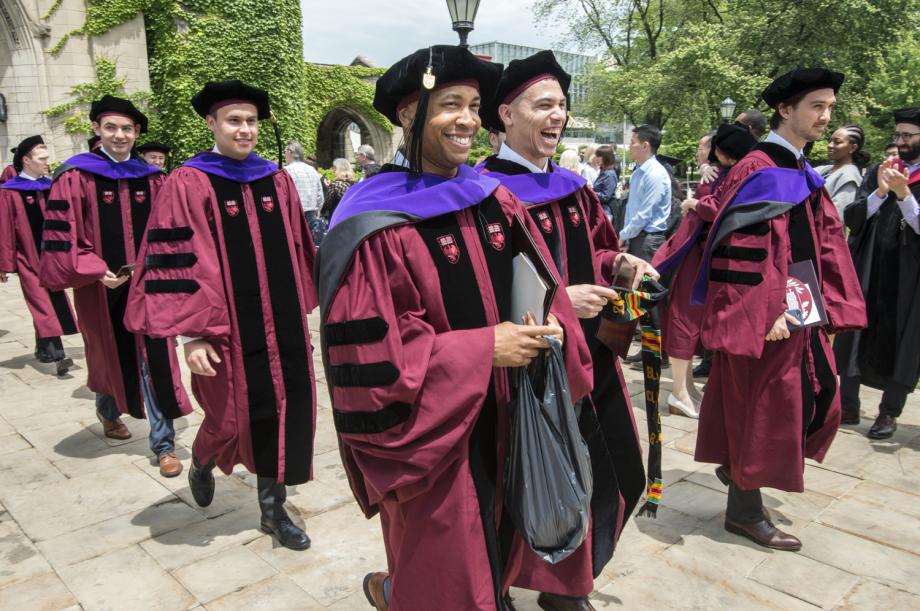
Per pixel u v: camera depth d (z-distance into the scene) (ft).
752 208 9.64
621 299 7.97
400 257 5.93
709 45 71.87
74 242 12.92
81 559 10.11
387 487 5.90
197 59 60.80
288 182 11.03
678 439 14.65
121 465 13.57
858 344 14.78
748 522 10.51
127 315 9.96
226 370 10.00
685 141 97.14
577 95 104.68
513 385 6.32
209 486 11.20
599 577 9.58
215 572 9.74
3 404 17.39
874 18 69.72
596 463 8.26
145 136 59.47
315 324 25.61
